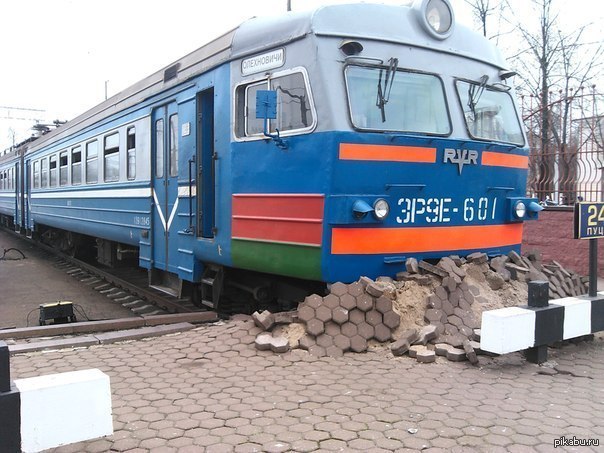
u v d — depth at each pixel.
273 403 3.72
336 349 4.71
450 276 5.17
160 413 3.58
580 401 3.77
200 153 6.73
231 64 6.05
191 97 6.91
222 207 6.22
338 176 4.93
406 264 5.21
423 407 3.64
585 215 4.91
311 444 3.14
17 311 8.84
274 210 5.47
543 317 4.52
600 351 5.03
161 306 8.59
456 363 4.53
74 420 2.74
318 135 5.02
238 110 5.99
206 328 5.64
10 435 2.58
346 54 5.14
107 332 5.68
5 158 23.66
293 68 5.30
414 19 5.65
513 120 6.52
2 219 28.12
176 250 7.35
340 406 3.66
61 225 14.01
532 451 3.05
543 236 10.10
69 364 4.59
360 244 5.05
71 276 12.67
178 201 7.26
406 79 5.46
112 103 10.04
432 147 5.43
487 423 3.40
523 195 6.49
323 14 5.16
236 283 6.81
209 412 3.59
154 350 4.96
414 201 5.33
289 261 5.34
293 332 4.99
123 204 9.30
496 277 5.61
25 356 4.85
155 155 8.11
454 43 5.92
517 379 4.20
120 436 3.26
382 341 4.82
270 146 5.52
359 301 4.87
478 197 5.86
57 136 14.29
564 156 9.70
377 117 5.21
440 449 3.07
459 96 5.83
